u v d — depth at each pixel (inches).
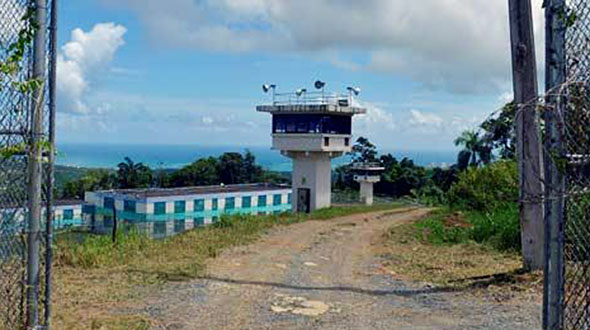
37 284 179.2
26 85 165.2
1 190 174.9
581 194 147.5
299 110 1077.8
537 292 279.3
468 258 400.8
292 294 285.3
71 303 243.6
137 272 320.5
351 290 298.5
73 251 350.9
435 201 1248.8
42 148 171.5
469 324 229.6
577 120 144.0
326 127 1077.1
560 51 147.9
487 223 518.3
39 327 179.9
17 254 178.4
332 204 1204.5
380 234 602.5
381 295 285.7
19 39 165.3
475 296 279.4
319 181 1093.8
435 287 304.7
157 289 281.3
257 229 600.7
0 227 177.5
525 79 292.0
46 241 179.2
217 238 504.7
